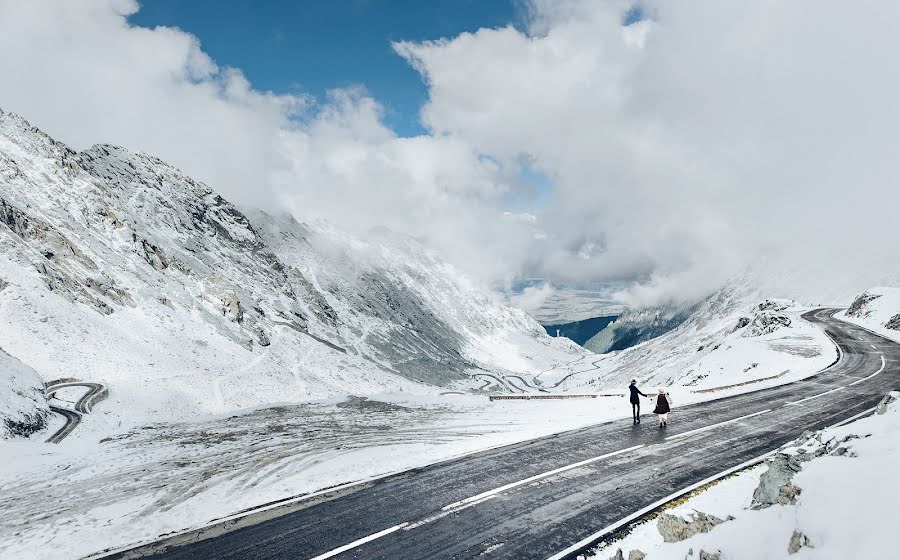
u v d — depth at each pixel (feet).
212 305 390.21
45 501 46.19
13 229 280.10
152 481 51.19
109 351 230.68
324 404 101.35
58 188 375.86
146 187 564.71
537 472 46.93
